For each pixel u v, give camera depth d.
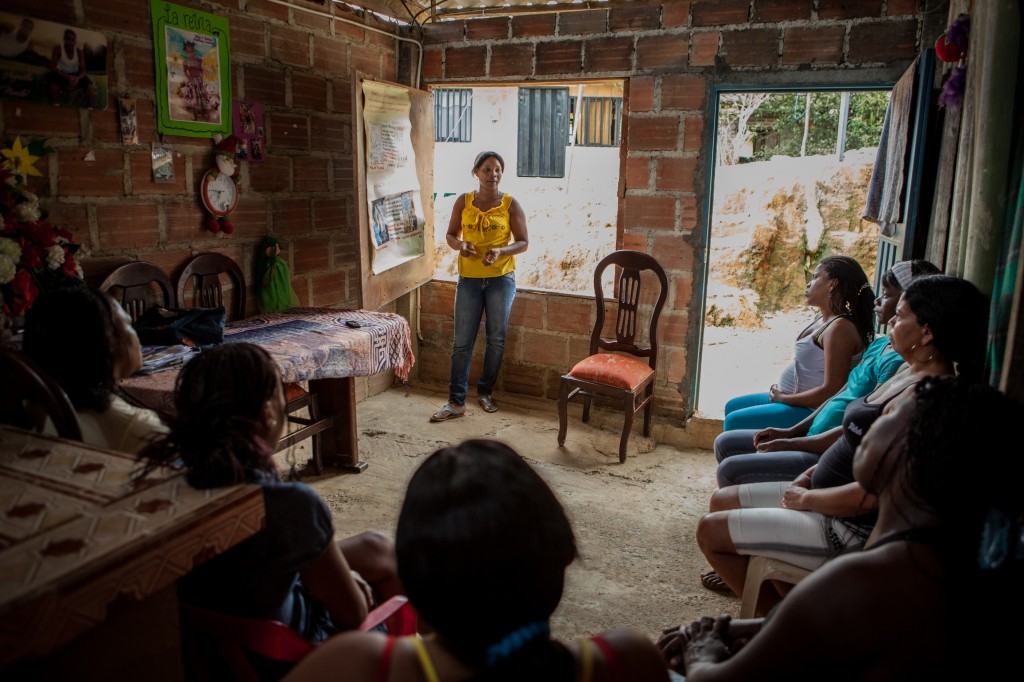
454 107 6.22
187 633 1.25
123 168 3.00
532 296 4.51
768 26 3.63
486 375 4.46
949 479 1.03
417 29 4.53
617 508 3.25
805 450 2.40
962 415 1.05
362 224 3.76
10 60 2.52
